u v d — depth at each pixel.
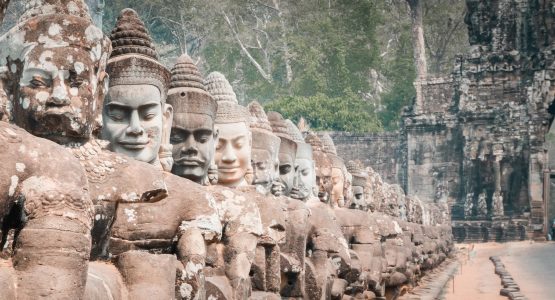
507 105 83.19
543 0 83.19
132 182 7.83
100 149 7.91
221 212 10.80
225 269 10.66
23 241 5.61
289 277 14.29
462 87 85.38
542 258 53.41
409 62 108.75
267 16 104.25
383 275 21.30
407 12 115.81
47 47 7.43
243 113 12.97
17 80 7.48
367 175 26.05
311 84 99.12
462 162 86.19
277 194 15.09
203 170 11.09
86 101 7.53
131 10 9.64
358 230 20.61
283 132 16.44
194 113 10.98
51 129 7.48
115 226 8.70
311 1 101.94
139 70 9.27
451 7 114.25
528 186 81.69
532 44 84.06
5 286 5.41
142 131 9.23
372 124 98.31
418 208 44.81
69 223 5.69
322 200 20.55
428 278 36.06
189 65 11.34
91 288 6.51
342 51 100.25
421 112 88.00
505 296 30.23
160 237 8.80
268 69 100.00
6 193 5.66
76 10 7.80
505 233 80.38
